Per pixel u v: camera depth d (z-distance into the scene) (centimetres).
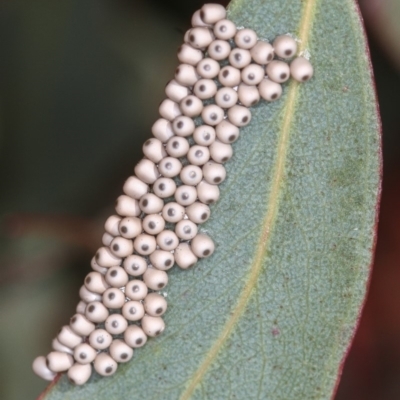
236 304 10
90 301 10
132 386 10
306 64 10
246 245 10
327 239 10
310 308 10
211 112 10
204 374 10
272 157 10
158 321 10
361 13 10
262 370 10
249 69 10
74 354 10
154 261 10
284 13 10
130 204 10
